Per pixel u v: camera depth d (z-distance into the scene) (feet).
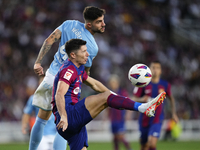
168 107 209.36
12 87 212.02
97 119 199.52
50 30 270.05
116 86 141.90
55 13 286.05
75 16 289.12
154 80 100.89
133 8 327.06
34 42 255.50
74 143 57.72
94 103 55.06
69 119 55.06
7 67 227.81
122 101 54.19
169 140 193.36
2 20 266.36
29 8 280.92
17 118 194.49
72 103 56.90
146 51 288.30
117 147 135.95
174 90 249.14
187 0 363.56
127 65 265.34
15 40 253.85
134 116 204.74
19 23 266.77
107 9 310.04
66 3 297.33
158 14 338.34
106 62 255.70
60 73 56.70
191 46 323.16
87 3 306.96
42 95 66.18
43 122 68.33
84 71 61.16
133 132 197.36
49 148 80.84
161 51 294.05
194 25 351.05
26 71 229.66
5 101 198.90
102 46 264.72
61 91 54.65
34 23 270.26
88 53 63.26
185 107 232.32
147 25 318.45
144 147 101.30
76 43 57.26
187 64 288.30
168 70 272.51
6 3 279.49
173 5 356.79
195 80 261.85
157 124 95.45
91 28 64.95
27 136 181.88
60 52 65.31
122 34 291.17
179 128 189.88
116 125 134.31
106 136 195.21
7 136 179.73
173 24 337.52
